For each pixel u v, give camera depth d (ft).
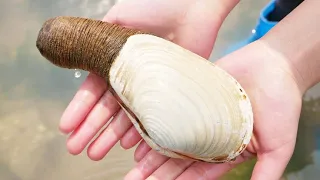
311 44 1.06
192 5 1.15
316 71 1.08
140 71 0.99
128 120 1.09
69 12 1.74
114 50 1.03
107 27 1.07
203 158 1.01
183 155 1.01
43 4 1.75
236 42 1.67
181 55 1.01
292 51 1.06
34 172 1.46
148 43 1.02
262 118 1.02
